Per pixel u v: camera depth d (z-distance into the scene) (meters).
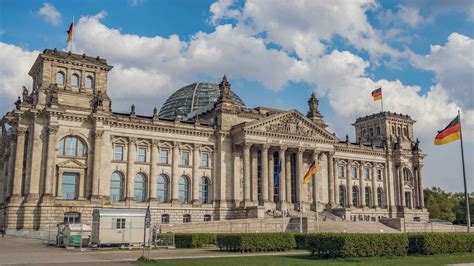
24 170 103.31
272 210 124.00
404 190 161.50
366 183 155.88
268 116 125.94
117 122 111.88
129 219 73.75
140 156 116.06
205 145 124.44
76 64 109.50
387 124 166.50
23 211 98.62
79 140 106.69
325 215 127.06
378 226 115.44
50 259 50.91
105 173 108.56
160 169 117.44
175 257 55.38
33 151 101.19
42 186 100.44
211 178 124.00
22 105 103.69
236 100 162.75
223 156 125.00
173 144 119.69
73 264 45.50
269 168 128.25
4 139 123.69
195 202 119.75
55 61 107.38
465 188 70.44
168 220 115.56
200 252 64.25
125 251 65.31
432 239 60.91
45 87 105.50
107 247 71.06
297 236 70.44
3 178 120.25
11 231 96.50
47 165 100.50
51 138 102.06
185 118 151.88
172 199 117.12
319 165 138.25
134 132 114.75
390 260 52.41
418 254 60.16
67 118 105.12
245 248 64.69
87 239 74.69
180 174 120.25
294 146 129.75
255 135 124.06
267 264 46.34
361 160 154.75
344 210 130.00
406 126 171.50
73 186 105.25
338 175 149.38
